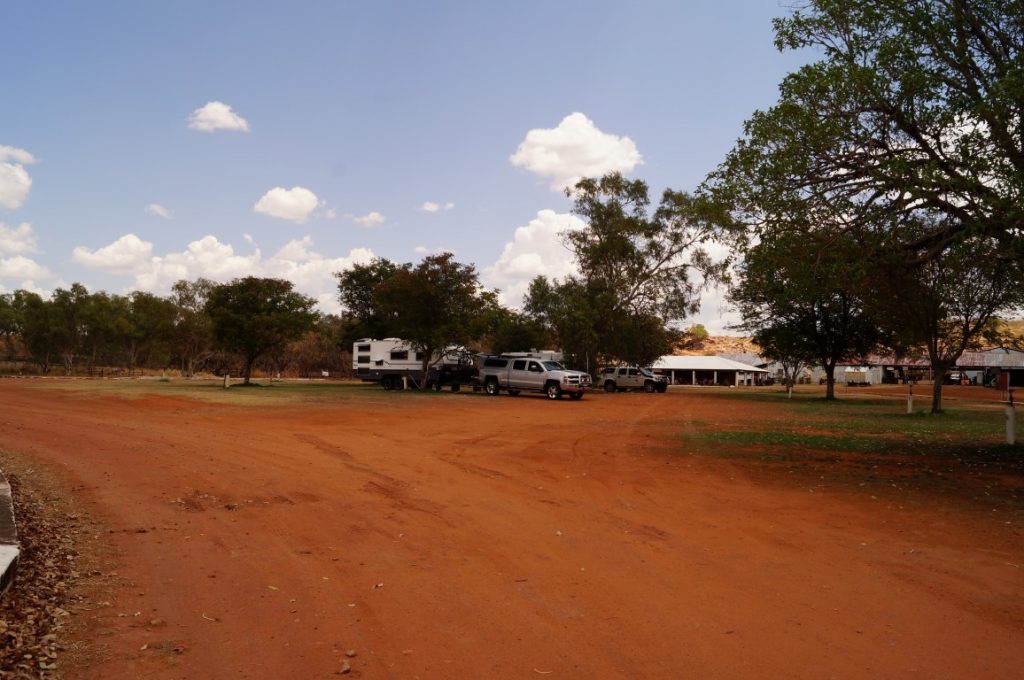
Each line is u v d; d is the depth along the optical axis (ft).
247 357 150.61
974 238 38.78
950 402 137.59
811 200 39.73
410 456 46.44
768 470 41.60
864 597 18.92
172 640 15.81
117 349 228.02
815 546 24.49
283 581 20.26
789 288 40.91
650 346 171.83
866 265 39.40
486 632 16.31
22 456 43.68
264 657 14.90
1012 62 36.32
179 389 128.98
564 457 46.96
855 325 138.00
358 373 148.15
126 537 25.09
